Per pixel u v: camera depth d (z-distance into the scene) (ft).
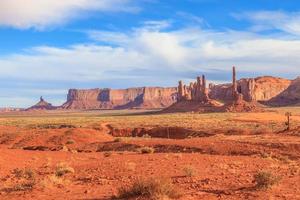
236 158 100.99
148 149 132.16
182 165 81.76
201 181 58.59
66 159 108.17
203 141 154.20
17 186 56.13
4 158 98.78
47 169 83.25
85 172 75.66
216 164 83.61
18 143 198.49
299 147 130.62
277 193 47.03
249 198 44.39
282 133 191.83
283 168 76.79
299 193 47.06
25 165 92.38
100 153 132.05
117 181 62.18
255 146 134.82
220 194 47.24
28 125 372.99
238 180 58.18
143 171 73.00
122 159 100.07
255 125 294.46
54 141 195.31
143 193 44.88
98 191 52.37
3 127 291.17
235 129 249.14
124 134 298.15
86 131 209.36
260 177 51.75
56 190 54.24
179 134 270.46
